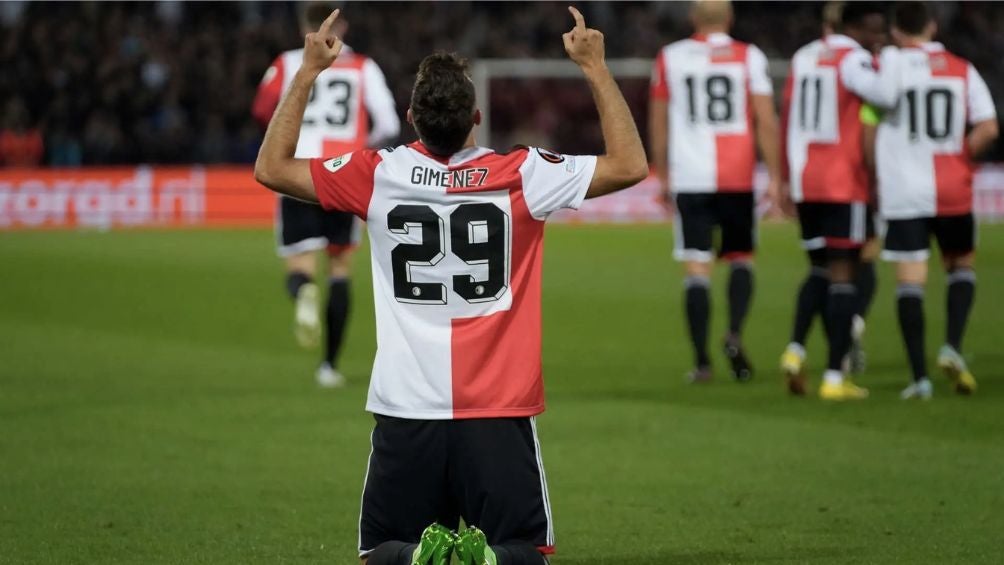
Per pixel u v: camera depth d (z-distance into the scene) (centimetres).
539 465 1421
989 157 9212
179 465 2388
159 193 8019
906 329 2997
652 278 5456
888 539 1883
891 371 3412
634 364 3591
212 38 9500
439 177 1409
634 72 9725
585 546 1870
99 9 9656
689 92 3297
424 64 1425
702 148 3281
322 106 3338
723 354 3756
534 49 10081
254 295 4997
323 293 5112
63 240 6962
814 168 2958
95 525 1972
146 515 2034
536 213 1412
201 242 6862
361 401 3042
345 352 3853
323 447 2545
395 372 1407
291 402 3022
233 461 2423
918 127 2944
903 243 2980
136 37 9475
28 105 9038
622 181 1416
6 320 4384
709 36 3325
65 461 2416
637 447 2538
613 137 1420
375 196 1415
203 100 9144
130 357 3694
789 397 3050
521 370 1406
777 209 3303
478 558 1298
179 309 4653
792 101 3019
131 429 2706
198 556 1808
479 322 1405
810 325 3048
